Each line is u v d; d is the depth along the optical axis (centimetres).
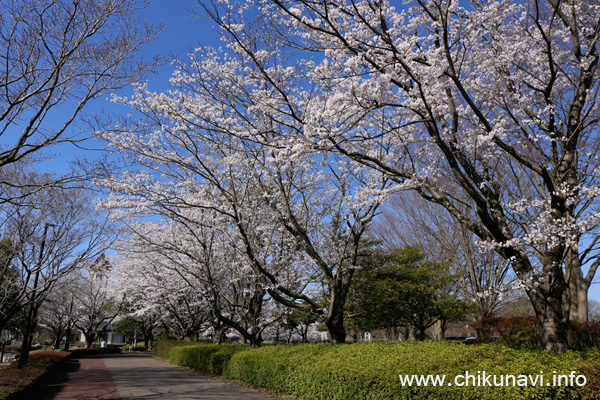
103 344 3409
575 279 982
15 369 1238
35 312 1631
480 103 768
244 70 845
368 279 1370
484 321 1106
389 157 935
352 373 633
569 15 731
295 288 1452
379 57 603
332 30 636
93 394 1015
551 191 644
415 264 1545
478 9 679
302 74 734
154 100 981
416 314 1454
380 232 1916
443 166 857
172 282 1894
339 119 638
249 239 1313
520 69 685
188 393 987
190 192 1198
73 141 824
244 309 1445
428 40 646
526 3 762
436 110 655
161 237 1566
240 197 1232
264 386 995
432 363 550
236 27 757
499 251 660
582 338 873
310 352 895
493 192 734
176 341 2486
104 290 3228
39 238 1365
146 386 1151
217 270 1627
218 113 995
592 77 689
